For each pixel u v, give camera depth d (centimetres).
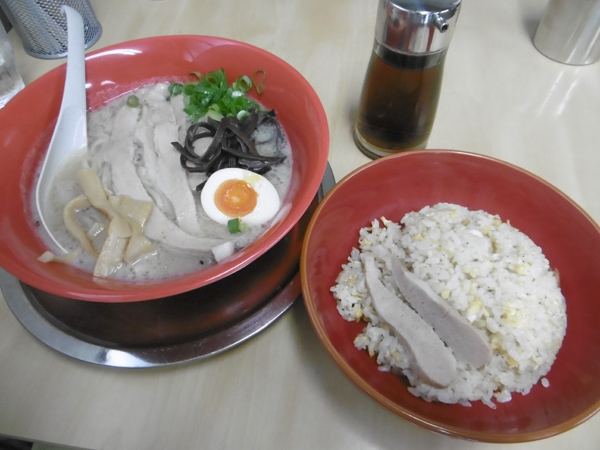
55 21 38
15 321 25
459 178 28
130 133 33
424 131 30
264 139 32
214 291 26
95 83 34
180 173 30
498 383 22
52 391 23
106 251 26
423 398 22
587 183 33
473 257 25
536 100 38
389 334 24
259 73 32
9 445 27
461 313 24
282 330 25
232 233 29
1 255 23
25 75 39
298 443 22
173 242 28
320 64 40
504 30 44
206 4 45
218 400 23
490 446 22
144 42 33
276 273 27
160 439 22
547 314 24
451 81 39
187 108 34
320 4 46
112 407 23
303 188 26
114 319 25
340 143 34
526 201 27
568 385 22
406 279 24
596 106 38
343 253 28
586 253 25
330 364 24
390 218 30
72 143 33
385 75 27
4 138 29
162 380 23
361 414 22
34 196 30
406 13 23
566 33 39
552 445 22
